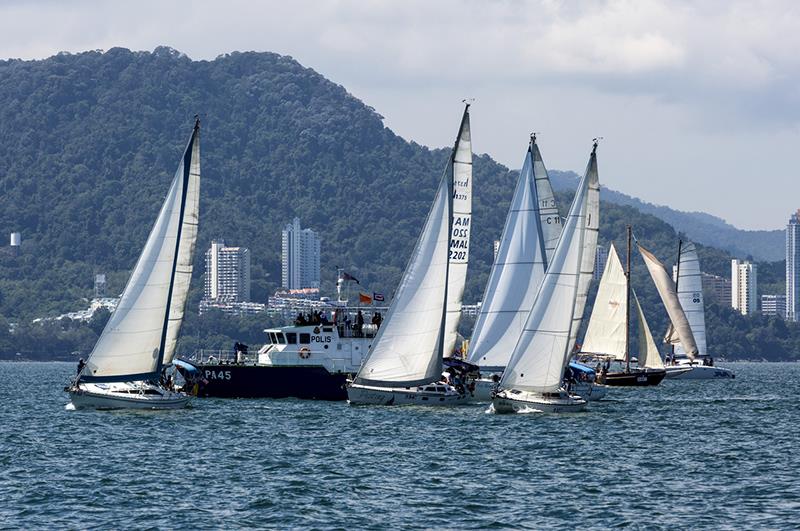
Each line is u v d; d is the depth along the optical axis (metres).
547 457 158.25
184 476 142.12
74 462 152.88
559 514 121.81
